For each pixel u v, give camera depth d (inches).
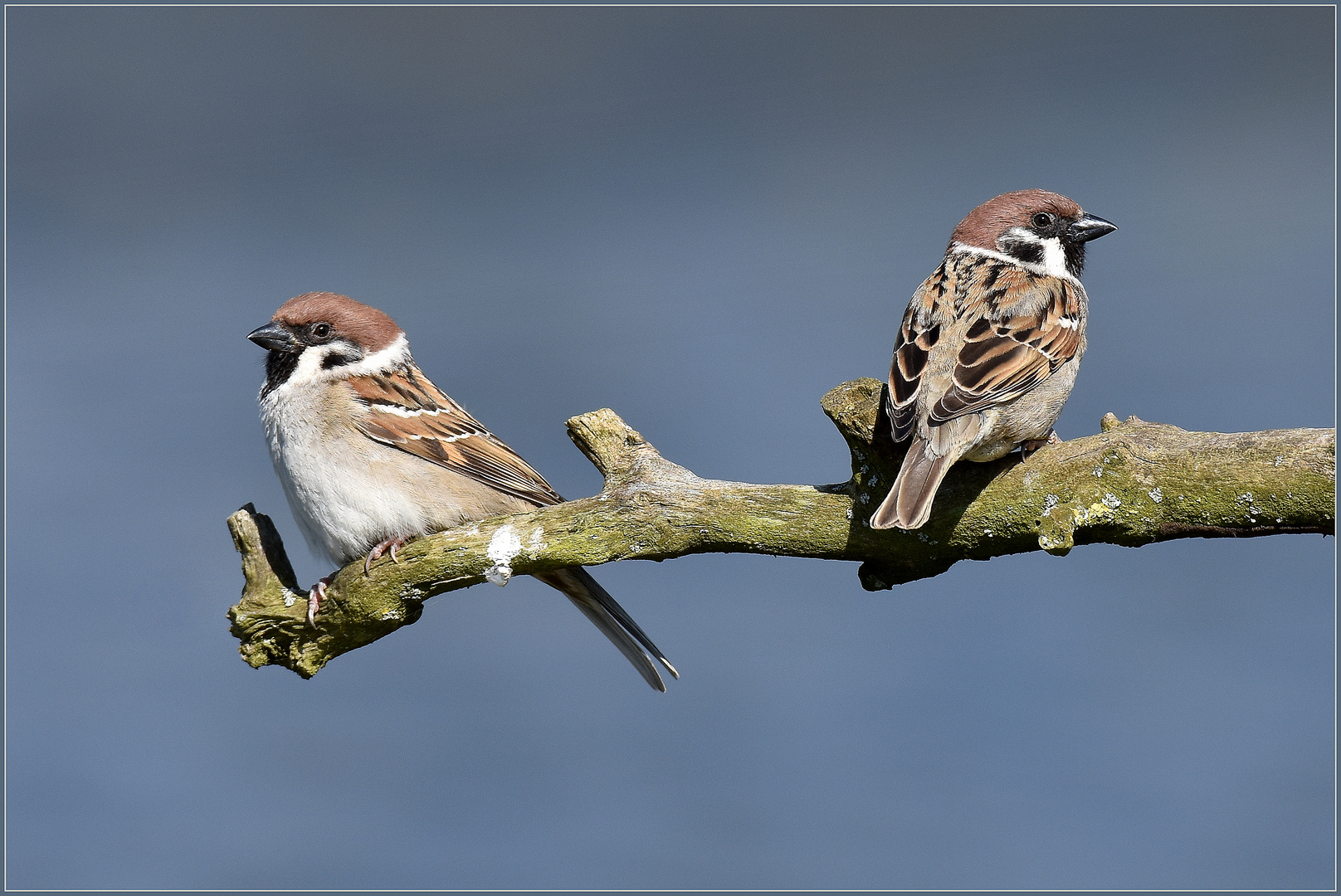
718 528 312.2
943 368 323.6
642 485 322.7
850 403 299.4
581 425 339.6
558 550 324.5
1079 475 279.7
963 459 310.5
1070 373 353.7
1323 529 265.6
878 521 278.7
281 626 353.4
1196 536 276.5
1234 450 267.9
